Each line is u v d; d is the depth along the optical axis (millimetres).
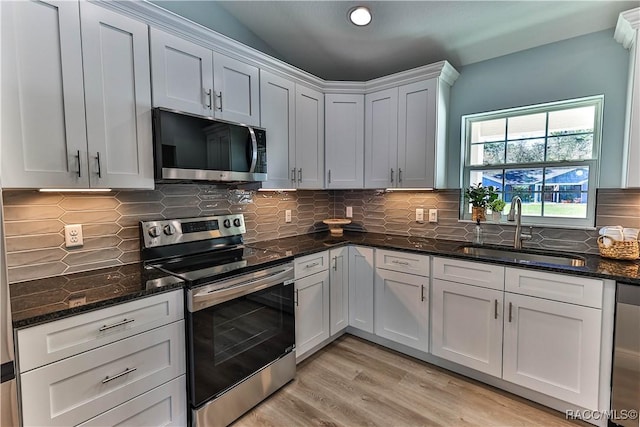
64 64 1360
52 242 1582
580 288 1680
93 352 1256
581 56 2107
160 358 1479
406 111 2586
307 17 2334
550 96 2232
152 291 1424
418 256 2312
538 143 2363
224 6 2307
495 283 1973
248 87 2168
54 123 1341
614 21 1955
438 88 2439
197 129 1783
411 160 2578
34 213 1526
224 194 2383
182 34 1778
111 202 1784
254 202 2623
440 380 2150
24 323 1082
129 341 1362
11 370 1036
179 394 1560
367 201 3213
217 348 1672
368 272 2604
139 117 1611
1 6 1199
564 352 1752
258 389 1911
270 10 2309
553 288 1767
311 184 2705
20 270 1491
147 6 1587
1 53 1200
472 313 2086
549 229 2225
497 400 1942
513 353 1932
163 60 1697
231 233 2330
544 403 1876
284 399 1976
